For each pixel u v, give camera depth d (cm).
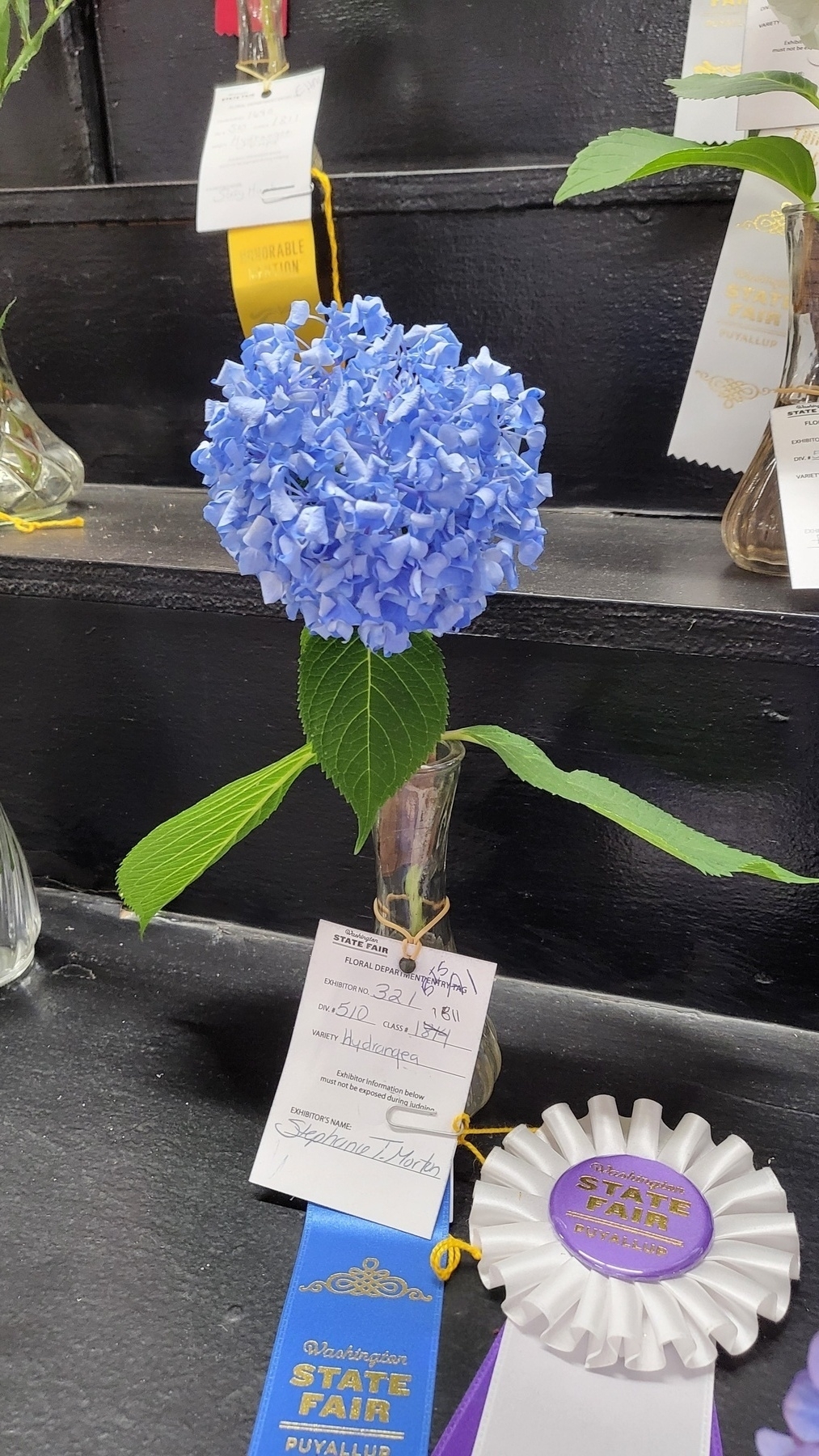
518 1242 38
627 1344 34
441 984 39
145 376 60
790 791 45
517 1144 41
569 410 54
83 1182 43
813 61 44
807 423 40
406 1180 40
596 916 51
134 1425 33
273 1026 51
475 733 39
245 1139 45
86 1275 39
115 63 59
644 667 45
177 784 57
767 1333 36
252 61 53
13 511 55
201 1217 41
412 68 54
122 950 57
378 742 33
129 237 56
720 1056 49
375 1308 37
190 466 62
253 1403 34
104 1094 47
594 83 52
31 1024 52
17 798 60
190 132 60
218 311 57
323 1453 32
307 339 51
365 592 28
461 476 27
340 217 53
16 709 57
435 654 33
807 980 49
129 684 54
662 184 47
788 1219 38
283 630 50
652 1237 37
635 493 55
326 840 55
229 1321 37
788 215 39
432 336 31
